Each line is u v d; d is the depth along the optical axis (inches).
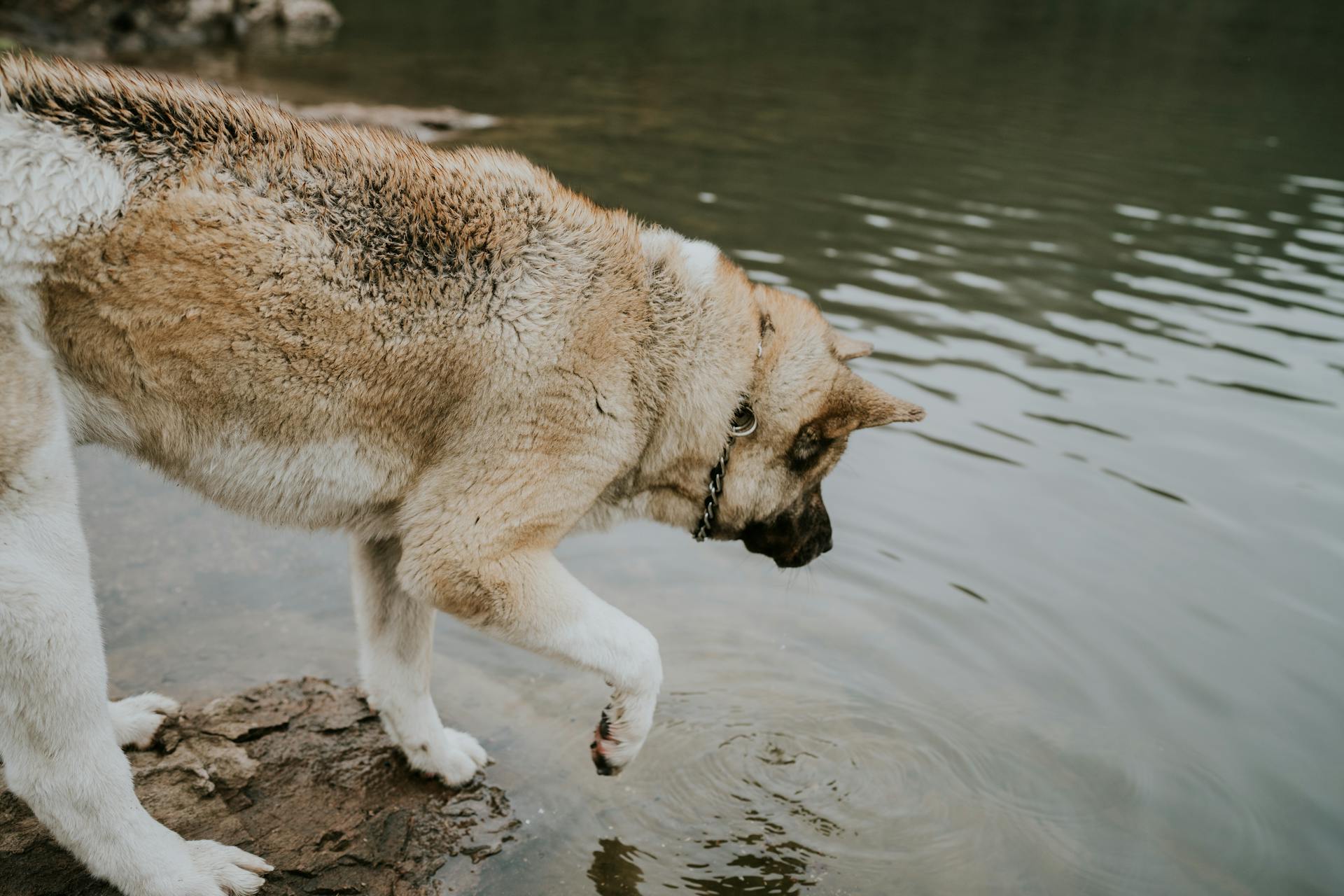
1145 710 165.6
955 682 171.0
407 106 527.5
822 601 188.4
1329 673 173.0
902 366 265.6
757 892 131.3
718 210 381.7
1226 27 1035.3
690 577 194.2
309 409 114.1
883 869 136.9
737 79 684.1
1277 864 139.5
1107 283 335.3
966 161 487.2
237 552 188.1
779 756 154.7
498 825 136.7
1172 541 205.3
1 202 97.7
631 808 143.2
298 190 109.4
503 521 121.2
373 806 135.6
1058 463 229.9
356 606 138.8
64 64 104.7
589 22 912.3
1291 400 261.9
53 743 101.3
